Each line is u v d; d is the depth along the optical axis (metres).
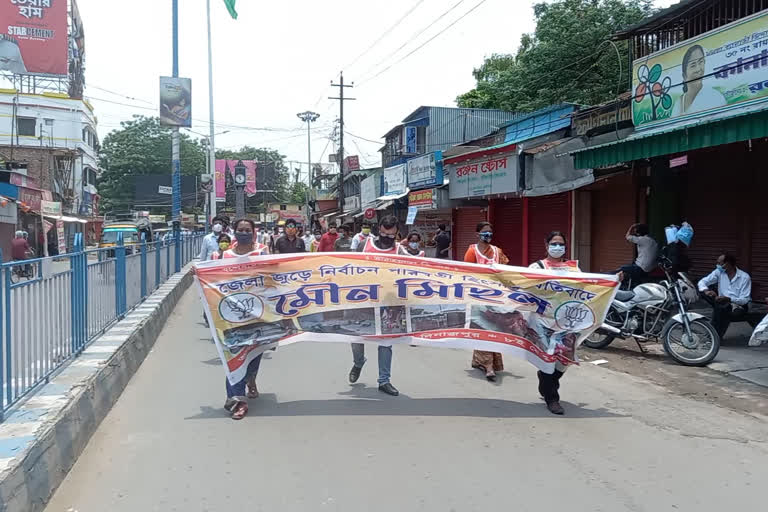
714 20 10.51
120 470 4.38
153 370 7.59
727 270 8.65
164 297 12.14
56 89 40.91
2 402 4.18
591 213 14.43
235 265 5.78
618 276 5.90
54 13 34.06
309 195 45.06
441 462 4.54
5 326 4.27
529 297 5.94
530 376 7.35
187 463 4.50
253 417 5.61
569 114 14.47
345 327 5.97
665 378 7.28
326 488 4.07
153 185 60.69
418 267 6.09
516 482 4.20
